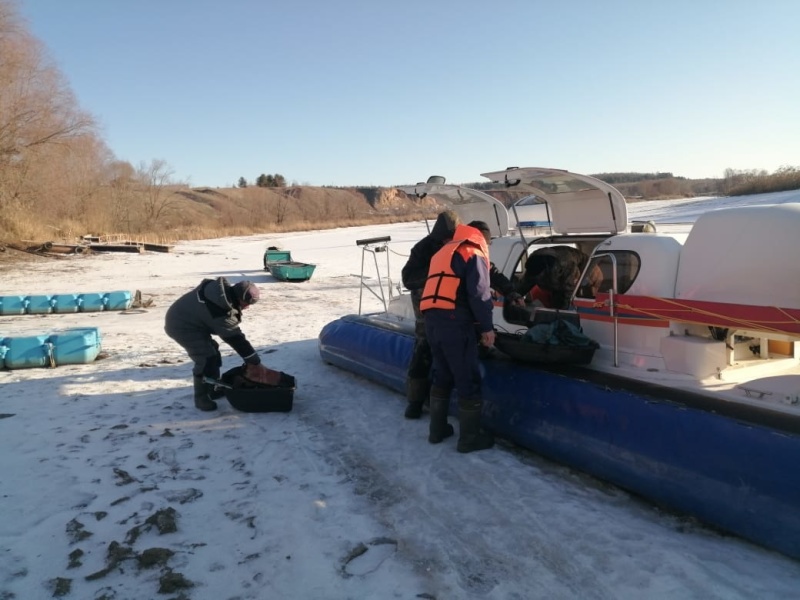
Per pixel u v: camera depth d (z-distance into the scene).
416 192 7.31
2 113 31.78
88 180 44.81
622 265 4.93
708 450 3.57
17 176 33.12
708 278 4.25
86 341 8.23
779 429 3.50
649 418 3.94
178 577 3.20
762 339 4.59
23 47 33.06
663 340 4.49
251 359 6.00
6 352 7.87
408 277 5.36
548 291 5.86
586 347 4.68
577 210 5.97
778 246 3.85
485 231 5.02
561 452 4.42
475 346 4.72
